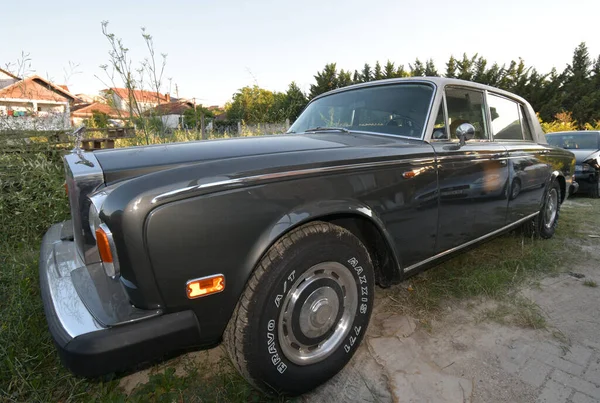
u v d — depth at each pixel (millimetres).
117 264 1404
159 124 5367
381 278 2295
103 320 1344
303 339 1754
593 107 36219
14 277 2389
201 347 2062
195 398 1737
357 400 1760
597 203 6734
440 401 1749
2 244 3041
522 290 2924
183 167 1487
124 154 1846
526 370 1972
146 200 1334
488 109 3068
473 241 2783
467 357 2072
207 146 1987
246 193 1521
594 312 2602
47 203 3434
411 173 2148
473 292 2814
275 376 1648
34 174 3406
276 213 1592
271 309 1582
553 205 4234
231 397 1723
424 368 1977
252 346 1570
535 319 2439
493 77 39406
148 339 1359
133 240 1327
